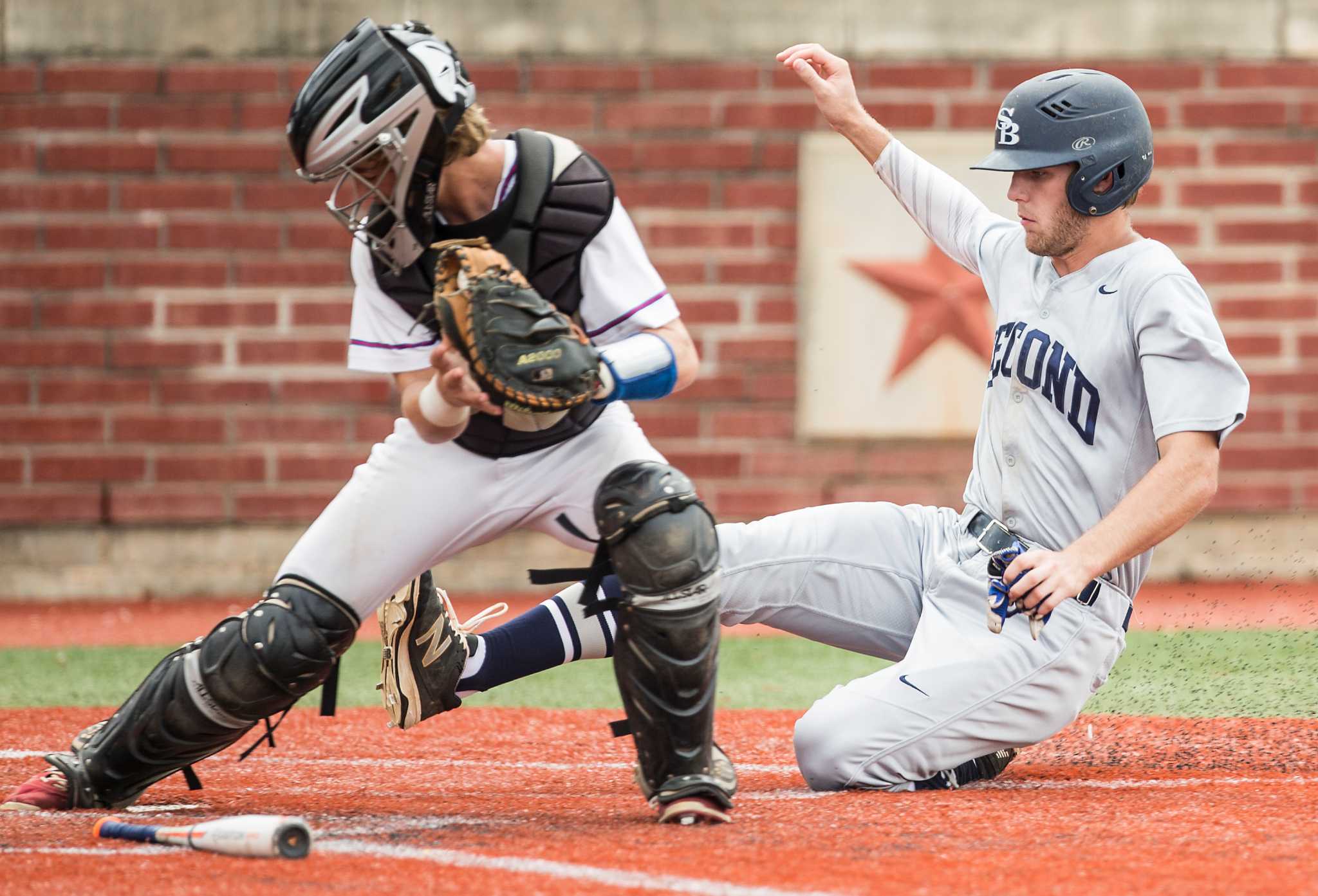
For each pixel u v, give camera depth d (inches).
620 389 392.2
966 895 328.2
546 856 366.3
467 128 390.3
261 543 1188.5
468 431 415.5
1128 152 458.0
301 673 419.5
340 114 379.6
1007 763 496.7
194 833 375.9
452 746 588.4
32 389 1178.0
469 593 1192.8
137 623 1045.2
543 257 401.1
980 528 483.8
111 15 1176.2
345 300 1185.4
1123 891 331.9
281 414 1184.2
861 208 1193.4
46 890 338.6
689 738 401.1
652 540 385.7
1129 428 462.9
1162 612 1043.9
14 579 1177.4
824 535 499.5
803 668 827.4
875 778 466.6
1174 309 443.8
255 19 1178.6
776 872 348.2
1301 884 338.3
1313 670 788.6
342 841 388.5
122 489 1181.1
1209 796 457.1
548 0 1192.8
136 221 1178.6
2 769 526.0
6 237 1175.0
